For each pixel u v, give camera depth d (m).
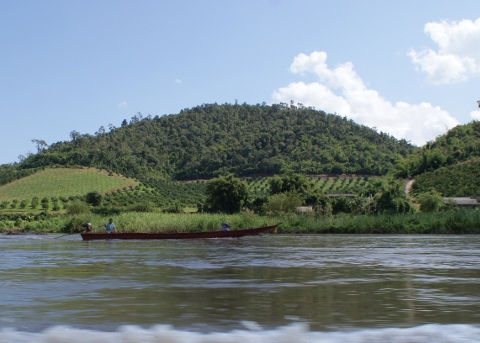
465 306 12.84
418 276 18.31
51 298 14.12
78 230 65.88
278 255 26.86
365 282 16.89
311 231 53.94
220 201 84.88
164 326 10.95
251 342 9.74
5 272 19.95
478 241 38.75
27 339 10.05
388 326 10.80
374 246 33.56
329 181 181.38
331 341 9.73
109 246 35.72
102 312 12.31
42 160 197.75
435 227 52.22
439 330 10.45
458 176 119.25
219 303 13.31
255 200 88.31
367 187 162.00
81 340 9.97
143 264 22.62
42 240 48.00
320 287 15.84
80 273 19.52
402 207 72.81
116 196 144.25
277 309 12.54
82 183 165.00
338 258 25.11
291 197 69.38
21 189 158.25
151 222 49.03
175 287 15.93
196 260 24.34
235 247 33.34
